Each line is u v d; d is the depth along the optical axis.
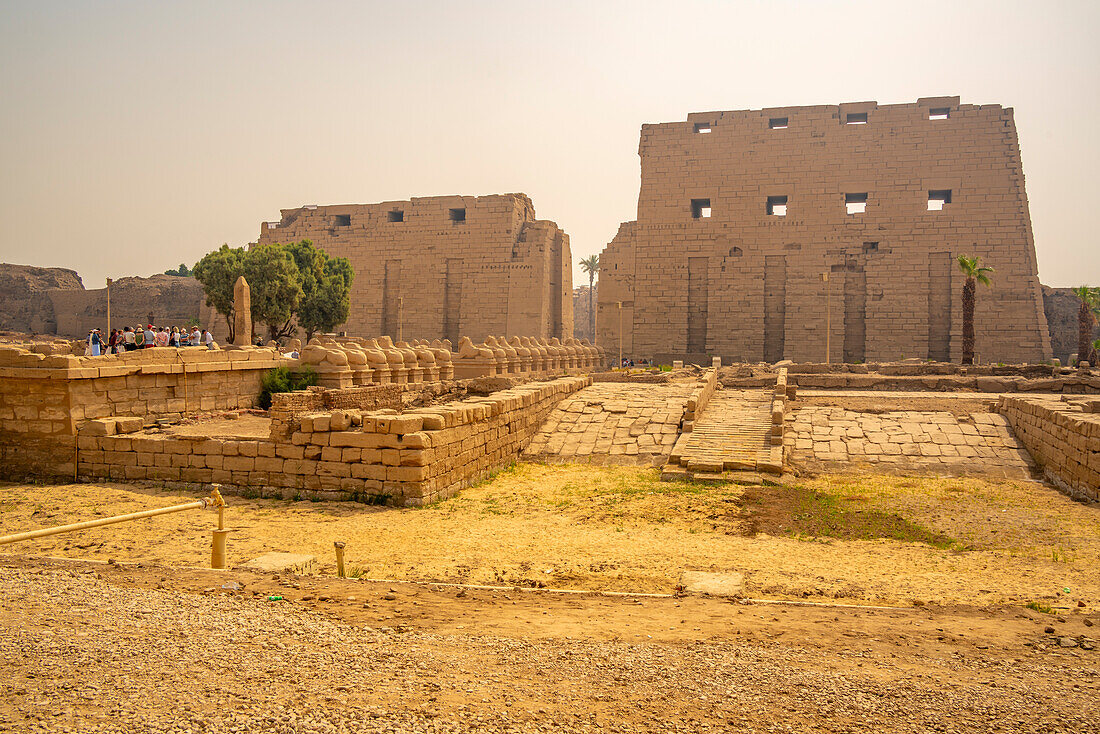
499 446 19.06
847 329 58.00
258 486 15.66
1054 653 6.72
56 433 16.98
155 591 7.94
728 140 60.94
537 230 66.38
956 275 55.75
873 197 57.84
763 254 59.72
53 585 7.95
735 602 8.54
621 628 7.31
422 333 68.19
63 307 76.81
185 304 77.75
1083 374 33.97
